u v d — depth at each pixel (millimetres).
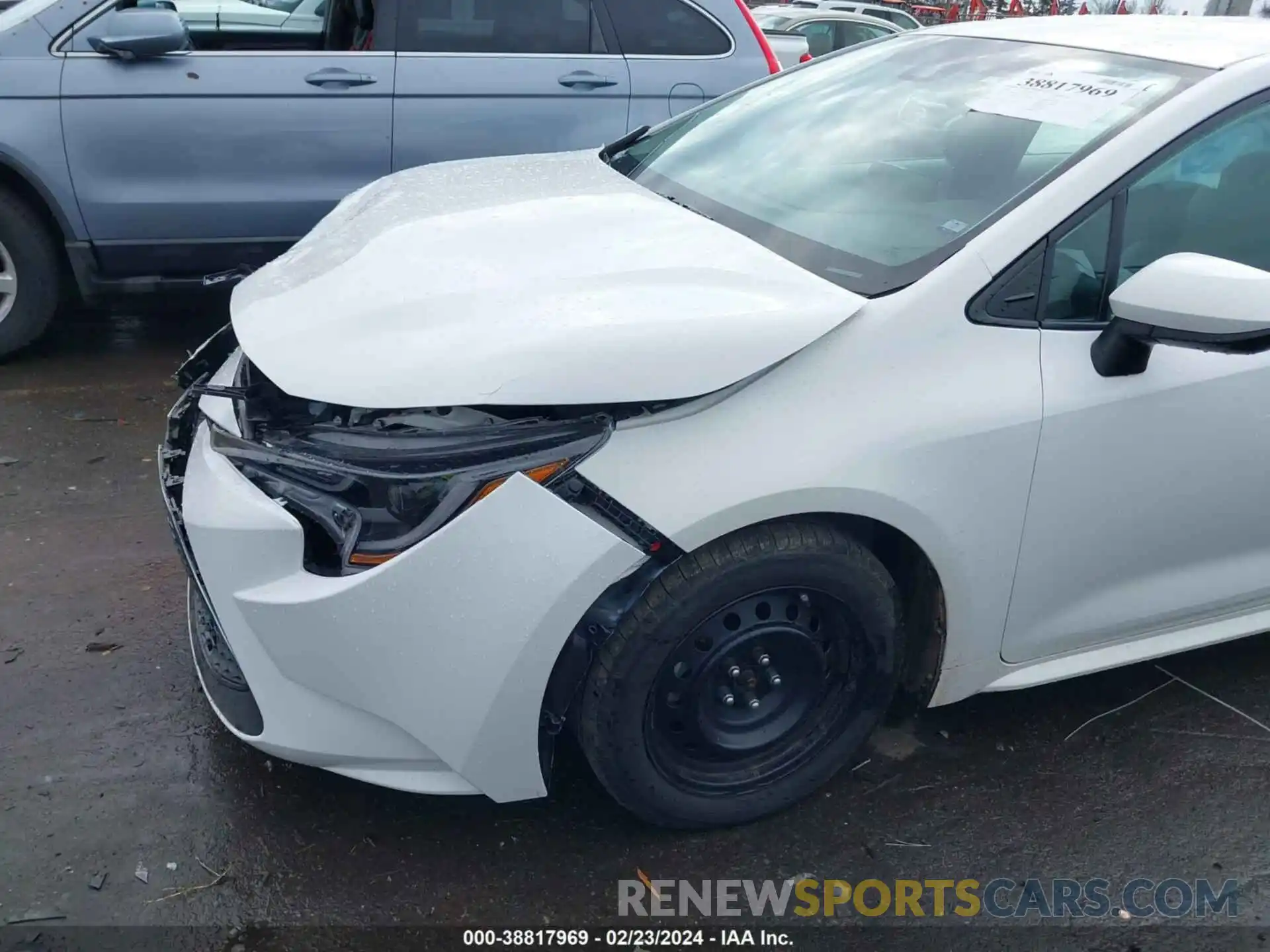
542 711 2133
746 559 2119
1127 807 2600
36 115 4426
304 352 2137
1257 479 2539
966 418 2195
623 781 2250
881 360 2164
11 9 4508
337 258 2488
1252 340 2027
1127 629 2645
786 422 2088
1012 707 2912
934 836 2488
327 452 2041
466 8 4828
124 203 4605
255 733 2248
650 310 2105
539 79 4914
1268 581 2770
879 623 2330
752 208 2691
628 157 3373
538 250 2385
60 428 4223
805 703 2400
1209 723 2889
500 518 1965
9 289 4703
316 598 2010
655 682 2172
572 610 2014
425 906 2244
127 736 2643
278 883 2273
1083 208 2299
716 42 5129
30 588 3186
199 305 5727
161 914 2191
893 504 2158
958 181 2477
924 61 3080
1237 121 2418
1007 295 2258
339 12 4812
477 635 1999
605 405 2029
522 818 2465
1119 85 2543
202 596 2266
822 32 12203
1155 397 2336
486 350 2012
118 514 3625
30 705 2725
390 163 4855
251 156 4691
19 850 2309
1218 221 2459
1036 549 2375
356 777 2199
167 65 4527
